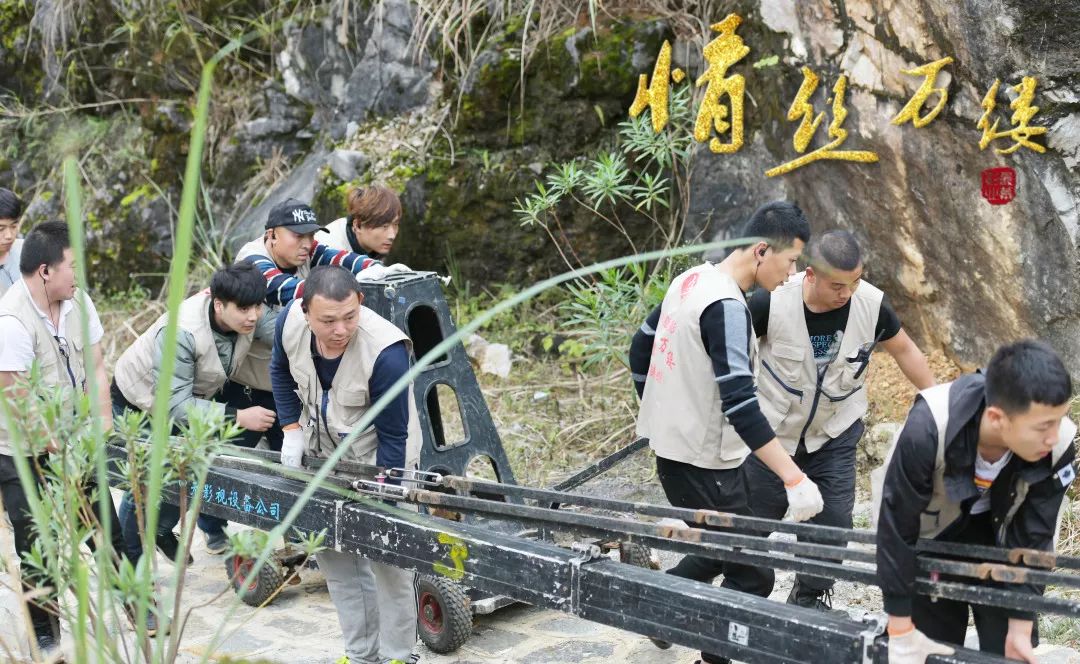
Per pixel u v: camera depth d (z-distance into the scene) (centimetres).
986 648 298
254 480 377
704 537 290
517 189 741
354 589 378
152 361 439
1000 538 271
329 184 775
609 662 417
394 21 791
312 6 863
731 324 346
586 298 636
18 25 1006
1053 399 229
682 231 684
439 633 421
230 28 902
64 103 984
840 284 375
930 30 553
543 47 723
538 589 310
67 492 274
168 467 319
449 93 776
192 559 529
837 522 408
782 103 618
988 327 571
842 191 603
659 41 701
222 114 892
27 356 391
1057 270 541
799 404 400
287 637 446
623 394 671
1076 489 507
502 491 336
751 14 630
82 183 941
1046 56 524
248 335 450
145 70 921
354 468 363
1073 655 397
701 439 364
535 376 714
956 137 558
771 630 266
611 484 594
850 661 255
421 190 752
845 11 582
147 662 256
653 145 666
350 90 817
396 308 429
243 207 858
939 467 252
